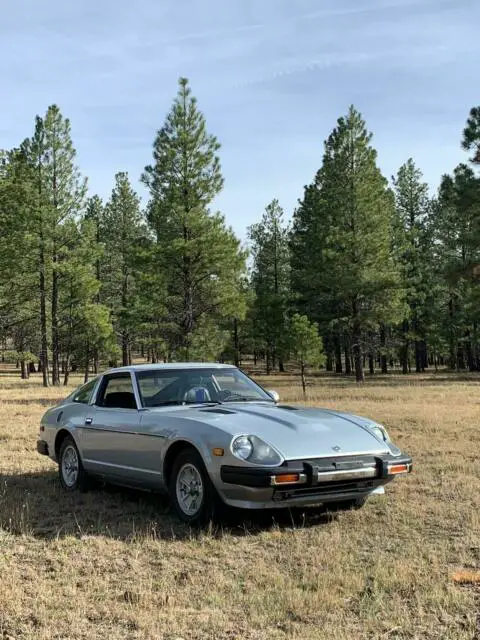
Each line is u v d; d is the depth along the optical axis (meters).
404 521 5.95
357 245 36.88
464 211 28.78
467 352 57.41
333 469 5.49
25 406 20.14
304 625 3.71
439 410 16.03
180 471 5.96
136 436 6.46
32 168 37.16
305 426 5.88
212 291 30.42
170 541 5.38
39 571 4.69
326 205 38.84
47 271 37.31
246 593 4.20
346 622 3.75
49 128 37.75
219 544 5.25
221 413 6.15
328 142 39.34
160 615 3.82
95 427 7.10
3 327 39.44
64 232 37.56
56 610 3.93
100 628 3.69
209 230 29.81
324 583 4.30
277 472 5.29
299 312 47.97
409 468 6.03
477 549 5.09
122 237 50.75
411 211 51.62
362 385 32.12
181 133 30.38
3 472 8.76
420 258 50.81
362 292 37.62
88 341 41.84
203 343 30.20
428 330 51.50
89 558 4.96
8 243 34.78
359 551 5.09
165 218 30.52
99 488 7.59
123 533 5.65
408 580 4.33
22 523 5.83
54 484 7.96
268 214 57.84
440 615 3.81
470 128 27.69
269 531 5.61
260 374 53.75
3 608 3.96
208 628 3.67
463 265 29.45
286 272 57.88
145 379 6.93
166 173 30.88
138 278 30.34
